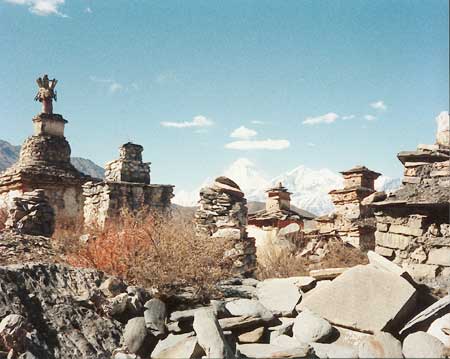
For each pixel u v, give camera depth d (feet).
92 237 33.01
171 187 74.49
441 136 34.47
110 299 23.53
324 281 25.09
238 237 37.78
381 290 21.17
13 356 19.34
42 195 50.85
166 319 22.90
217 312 22.45
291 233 53.01
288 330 21.43
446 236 29.68
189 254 26.71
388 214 31.91
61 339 21.22
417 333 18.40
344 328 20.58
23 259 34.40
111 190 69.00
